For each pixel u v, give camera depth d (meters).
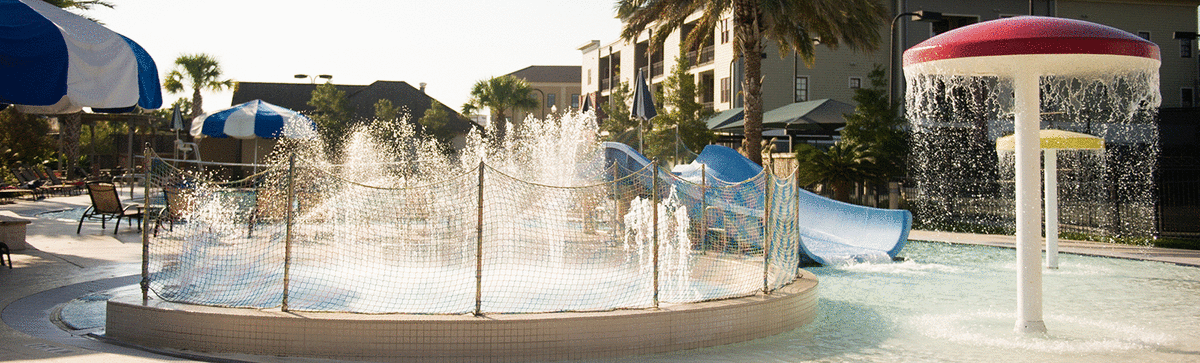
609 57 50.66
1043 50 5.68
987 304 8.05
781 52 21.97
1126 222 16.34
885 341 6.18
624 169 13.58
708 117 29.52
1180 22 38.53
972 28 6.16
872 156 20.38
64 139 37.31
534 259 9.43
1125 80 6.77
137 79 7.14
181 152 39.00
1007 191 20.94
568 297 6.84
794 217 7.69
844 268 11.10
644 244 10.73
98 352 5.18
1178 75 38.41
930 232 17.02
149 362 4.91
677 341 5.73
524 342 5.29
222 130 16.62
